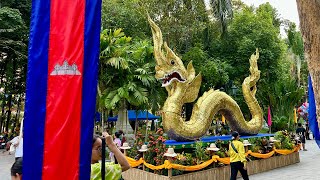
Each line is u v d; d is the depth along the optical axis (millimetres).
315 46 3582
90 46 3012
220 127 21547
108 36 13430
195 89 10805
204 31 20656
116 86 13508
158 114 24328
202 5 20203
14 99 24578
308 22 3607
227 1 16797
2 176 10336
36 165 2834
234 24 21453
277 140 12391
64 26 3018
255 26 21391
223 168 9609
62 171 2834
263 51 20375
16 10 17406
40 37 2990
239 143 7996
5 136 20188
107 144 3293
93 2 3068
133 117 21672
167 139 11391
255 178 9984
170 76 10172
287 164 12328
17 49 19734
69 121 2885
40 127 2885
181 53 20969
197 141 10273
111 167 3244
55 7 3035
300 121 25641
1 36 18438
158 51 10109
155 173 8750
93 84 2965
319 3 3564
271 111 22594
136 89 13383
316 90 3625
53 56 2979
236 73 20750
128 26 19297
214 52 21656
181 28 19406
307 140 23781
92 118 2932
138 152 9703
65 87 2926
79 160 2869
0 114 25906
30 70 2947
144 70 13477
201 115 10953
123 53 13461
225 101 11859
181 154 9062
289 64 30203
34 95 2918
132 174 9570
